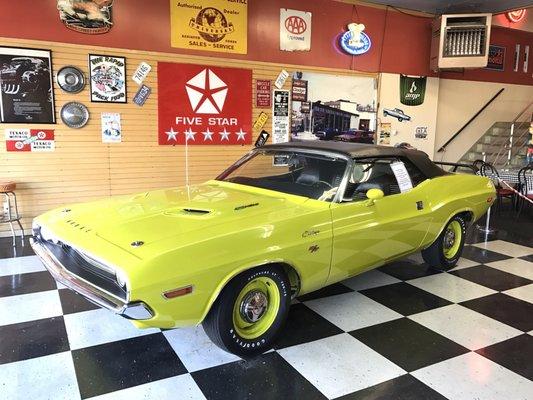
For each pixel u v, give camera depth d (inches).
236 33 260.4
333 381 101.7
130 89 237.1
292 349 115.5
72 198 232.5
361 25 300.7
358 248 132.1
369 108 316.5
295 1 276.4
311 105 293.6
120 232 105.6
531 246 220.7
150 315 90.9
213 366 106.9
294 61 282.5
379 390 98.6
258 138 278.2
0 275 166.6
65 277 105.4
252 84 270.8
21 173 219.3
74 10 217.9
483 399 96.1
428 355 113.9
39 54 213.6
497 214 296.5
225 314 103.7
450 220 169.6
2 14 205.2
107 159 237.3
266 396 95.7
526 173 291.6
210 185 157.4
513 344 120.6
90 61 225.1
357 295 152.8
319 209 123.9
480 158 389.1
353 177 134.4
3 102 210.5
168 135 250.4
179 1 241.8
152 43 238.8
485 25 304.5
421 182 161.0
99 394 95.2
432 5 310.8
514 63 392.2
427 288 160.6
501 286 163.9
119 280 91.0
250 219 112.7
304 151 147.5
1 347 114.0
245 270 105.3
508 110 398.3
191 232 103.0
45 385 98.0
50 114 220.4
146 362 108.0
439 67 318.3
